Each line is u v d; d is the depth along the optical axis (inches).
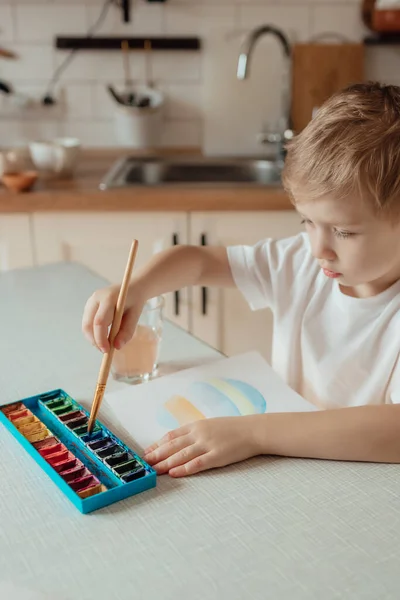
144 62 102.3
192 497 28.2
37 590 23.2
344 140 34.2
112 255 84.0
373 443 30.7
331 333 44.4
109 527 26.4
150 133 103.1
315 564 24.3
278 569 24.1
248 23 101.0
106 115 104.8
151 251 84.0
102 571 24.0
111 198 81.2
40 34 100.8
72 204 81.4
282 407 35.7
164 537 25.8
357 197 33.6
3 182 83.1
